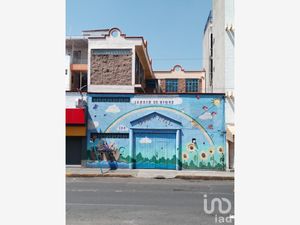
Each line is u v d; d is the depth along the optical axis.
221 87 22.41
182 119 19.28
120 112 19.59
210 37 31.20
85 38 32.78
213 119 19.12
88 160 19.59
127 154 19.48
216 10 25.78
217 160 19.00
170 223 7.70
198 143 19.14
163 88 40.00
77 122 19.30
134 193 11.82
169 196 11.29
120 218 8.08
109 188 13.03
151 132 19.47
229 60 20.45
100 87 23.89
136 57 25.48
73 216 8.20
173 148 19.33
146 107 19.50
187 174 17.42
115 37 24.53
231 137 17.69
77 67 31.97
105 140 19.59
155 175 17.30
